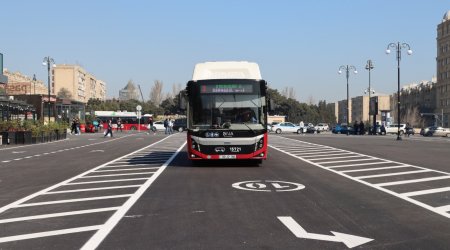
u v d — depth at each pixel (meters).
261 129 16.81
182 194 11.06
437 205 9.70
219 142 16.67
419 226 7.76
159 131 75.31
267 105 17.12
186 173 15.55
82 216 8.59
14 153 25.42
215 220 8.17
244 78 17.08
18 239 6.96
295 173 15.54
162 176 14.72
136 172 15.91
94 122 70.88
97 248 6.43
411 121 135.38
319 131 79.50
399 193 11.30
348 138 47.47
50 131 39.31
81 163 19.38
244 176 14.70
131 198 10.53
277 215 8.60
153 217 8.45
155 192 11.41
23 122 36.34
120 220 8.21
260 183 13.01
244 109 16.89
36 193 11.44
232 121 16.80
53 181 13.70
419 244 6.64
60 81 153.12
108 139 42.69
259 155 16.83
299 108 126.25
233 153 16.75
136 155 23.70
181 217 8.44
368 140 42.41
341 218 8.37
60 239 6.94
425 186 12.52
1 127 34.78
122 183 13.10
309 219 8.27
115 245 6.59
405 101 169.75
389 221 8.14
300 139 44.09
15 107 42.31
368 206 9.55
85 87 169.62
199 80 17.00
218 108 16.86
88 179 14.09
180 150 27.56
